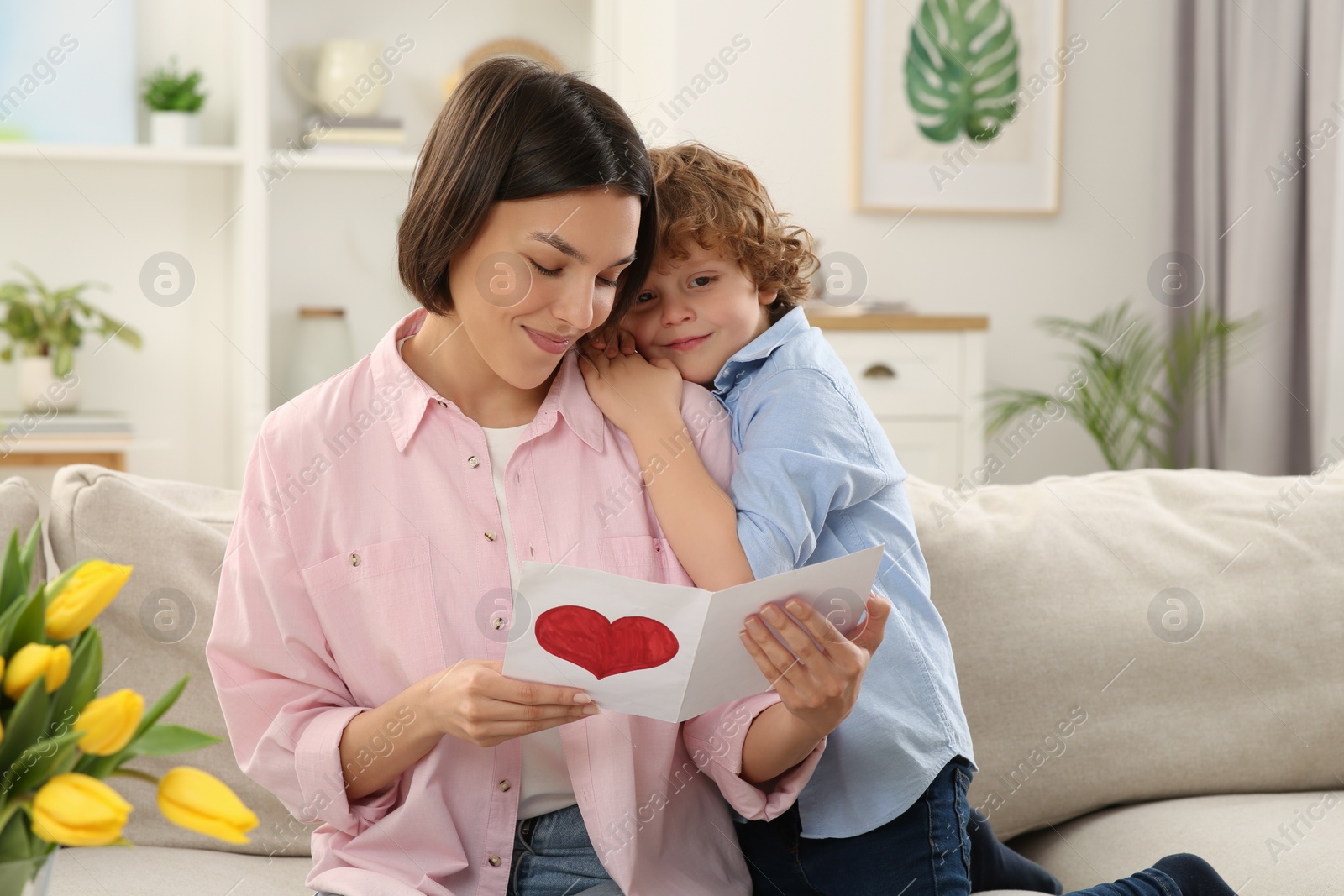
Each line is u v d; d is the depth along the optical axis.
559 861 1.05
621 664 0.91
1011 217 3.55
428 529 1.07
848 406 1.19
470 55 3.31
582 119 1.00
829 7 3.36
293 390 3.09
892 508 1.23
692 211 1.17
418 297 1.06
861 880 1.13
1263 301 3.24
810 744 1.04
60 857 1.23
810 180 3.41
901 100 3.43
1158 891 1.17
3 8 2.84
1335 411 3.13
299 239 3.21
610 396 1.16
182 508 1.42
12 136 2.87
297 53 3.17
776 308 1.31
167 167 3.12
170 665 1.29
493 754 1.05
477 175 0.99
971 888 1.25
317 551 1.07
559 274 1.01
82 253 3.09
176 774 0.66
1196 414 3.43
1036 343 3.60
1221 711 1.45
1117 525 1.52
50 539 1.32
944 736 1.16
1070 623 1.43
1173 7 3.52
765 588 0.89
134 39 2.98
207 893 1.16
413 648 1.05
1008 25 3.48
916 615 1.20
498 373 1.05
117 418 2.86
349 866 1.03
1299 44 3.16
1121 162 3.62
